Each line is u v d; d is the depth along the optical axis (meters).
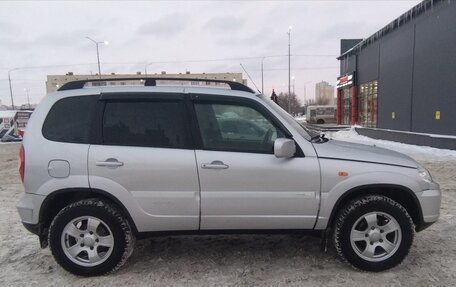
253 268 4.15
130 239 4.02
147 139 4.02
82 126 4.05
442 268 4.06
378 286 3.70
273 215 3.99
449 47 16.69
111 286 3.81
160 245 4.83
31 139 4.04
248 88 4.27
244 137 4.06
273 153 3.99
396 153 4.41
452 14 16.39
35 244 5.00
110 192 3.94
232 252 4.58
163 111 4.07
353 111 32.31
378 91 26.16
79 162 3.94
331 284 3.76
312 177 3.94
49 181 3.95
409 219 3.95
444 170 10.30
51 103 4.13
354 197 4.08
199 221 4.01
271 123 4.06
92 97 4.12
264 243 4.85
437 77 17.80
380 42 25.67
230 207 3.97
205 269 4.14
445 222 5.54
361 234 3.99
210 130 4.06
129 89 4.15
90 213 3.93
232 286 3.77
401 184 3.96
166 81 4.30
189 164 3.94
